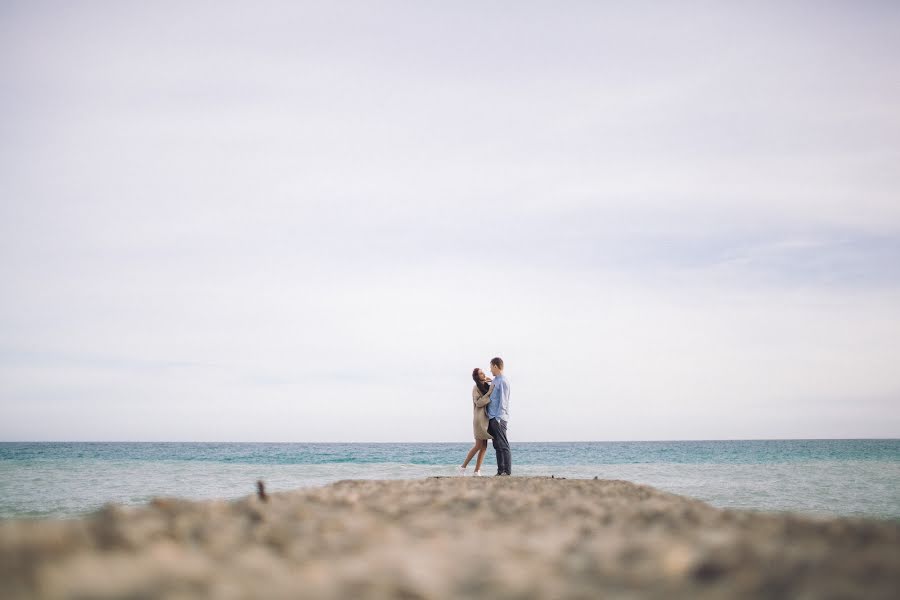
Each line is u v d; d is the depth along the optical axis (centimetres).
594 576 348
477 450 1381
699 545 413
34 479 2089
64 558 345
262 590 298
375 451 7119
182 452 6331
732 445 10288
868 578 322
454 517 584
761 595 302
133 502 1413
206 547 405
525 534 492
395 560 381
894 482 1992
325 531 481
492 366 1368
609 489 947
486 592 316
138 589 289
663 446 10200
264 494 679
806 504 1409
